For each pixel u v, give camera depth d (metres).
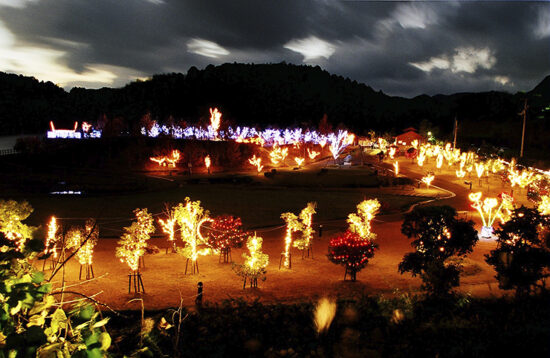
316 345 6.30
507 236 10.43
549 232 10.14
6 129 124.56
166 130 97.19
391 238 21.83
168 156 64.88
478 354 5.65
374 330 6.76
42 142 66.44
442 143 79.88
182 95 176.12
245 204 34.12
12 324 2.87
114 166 60.34
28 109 142.50
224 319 7.76
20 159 59.44
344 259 14.00
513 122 73.81
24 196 35.47
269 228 24.75
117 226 24.16
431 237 12.14
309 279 14.57
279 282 14.19
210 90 181.62
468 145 73.81
